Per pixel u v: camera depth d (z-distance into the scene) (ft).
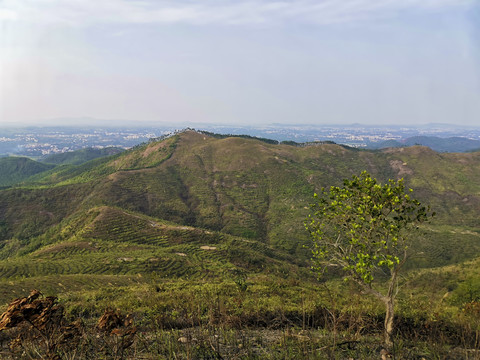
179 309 33.65
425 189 395.55
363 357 20.90
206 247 213.46
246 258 196.13
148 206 315.99
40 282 96.32
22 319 13.71
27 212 300.40
